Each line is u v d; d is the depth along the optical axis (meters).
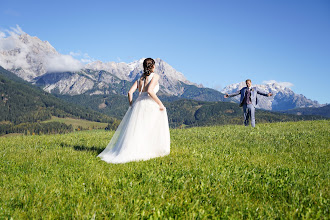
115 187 5.12
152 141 7.89
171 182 5.56
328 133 13.91
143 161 7.30
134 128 7.77
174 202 4.46
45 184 5.15
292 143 11.34
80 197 4.52
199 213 4.02
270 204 4.54
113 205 4.26
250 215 4.00
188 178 5.63
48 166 6.75
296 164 7.38
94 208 4.12
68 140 12.71
